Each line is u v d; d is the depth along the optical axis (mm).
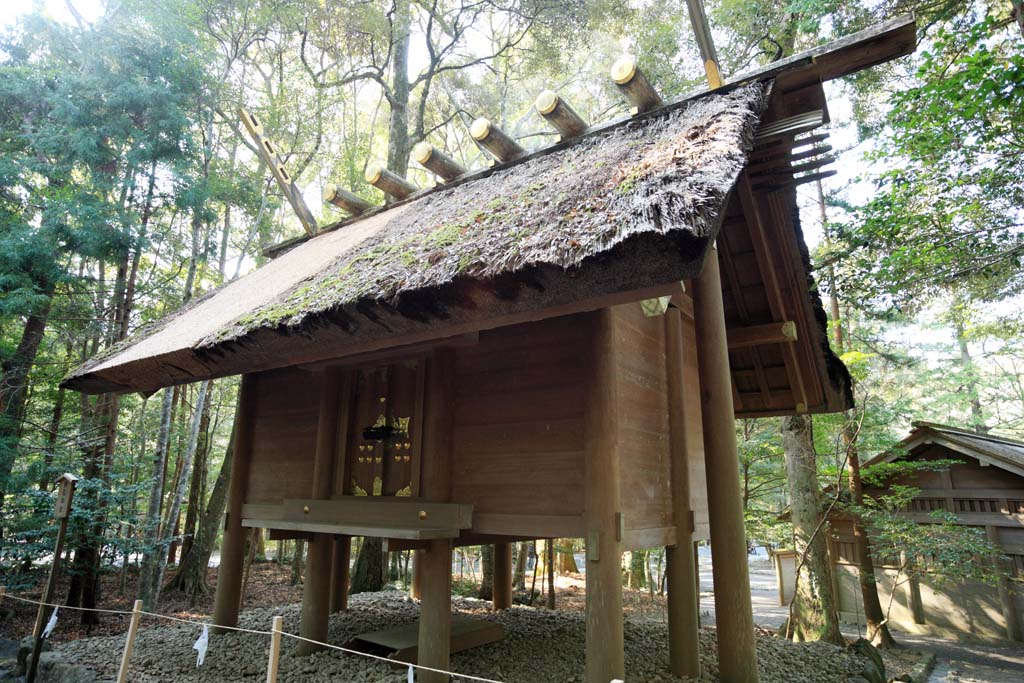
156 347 4668
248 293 5133
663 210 2166
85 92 8469
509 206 3457
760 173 4219
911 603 10430
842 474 9383
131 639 3283
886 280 7273
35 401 9367
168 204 9336
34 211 8742
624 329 4043
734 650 3584
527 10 11203
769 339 5195
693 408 5152
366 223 6078
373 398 4621
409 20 11242
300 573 12180
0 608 7945
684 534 4258
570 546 12320
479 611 6938
